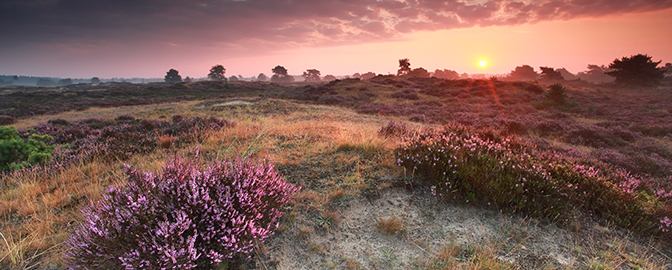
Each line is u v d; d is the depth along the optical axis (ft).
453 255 8.95
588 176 14.08
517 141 23.88
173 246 6.88
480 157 13.96
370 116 59.93
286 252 8.73
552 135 44.96
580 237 10.40
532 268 8.55
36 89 226.58
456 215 11.17
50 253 8.75
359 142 18.54
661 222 10.61
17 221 10.59
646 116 71.67
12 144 17.71
